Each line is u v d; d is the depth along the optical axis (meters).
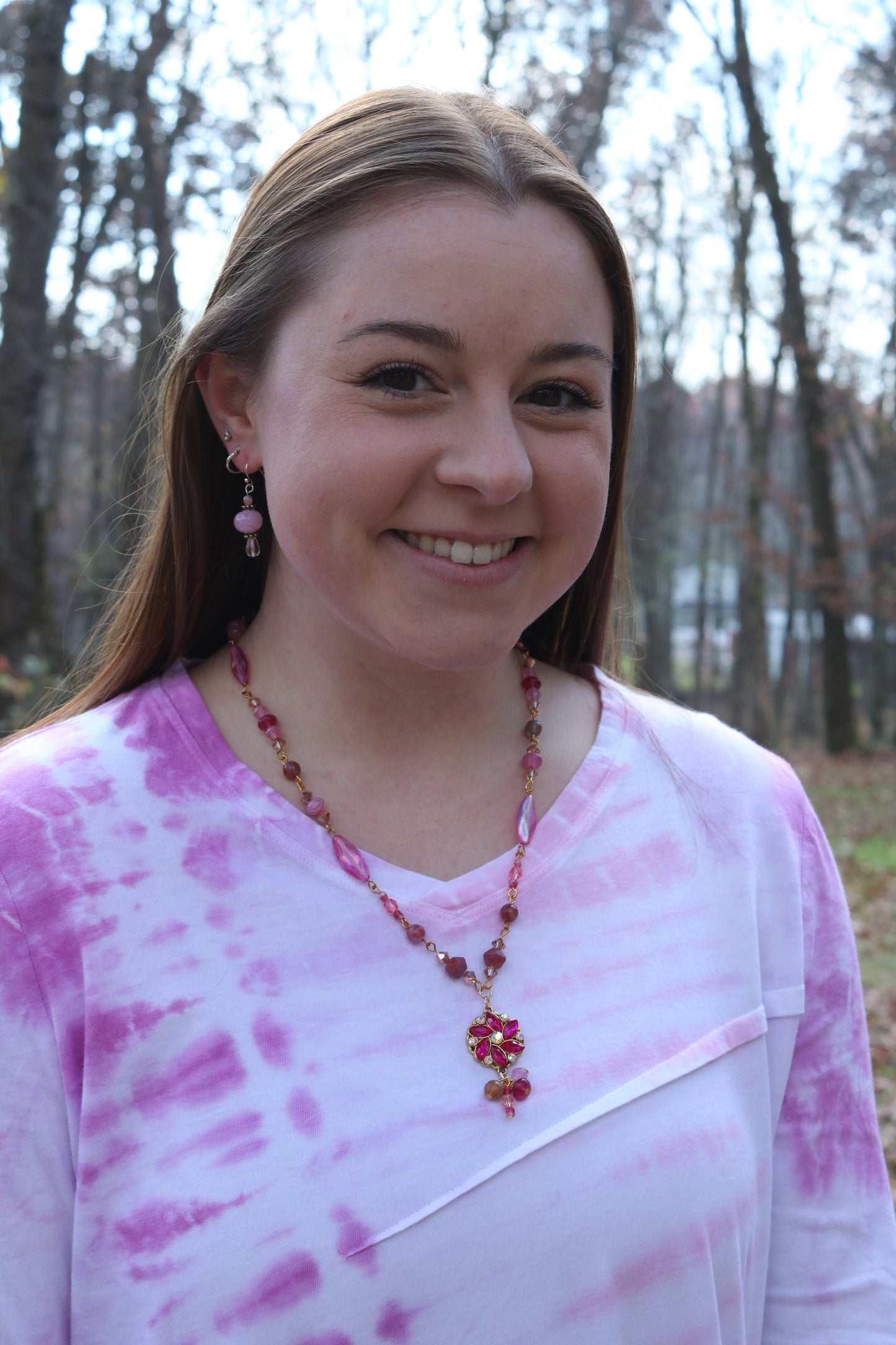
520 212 1.03
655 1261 1.04
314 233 1.05
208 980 1.04
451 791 1.19
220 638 1.34
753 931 1.24
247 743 1.19
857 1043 1.32
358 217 1.03
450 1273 0.98
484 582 1.06
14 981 1.03
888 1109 4.77
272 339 1.11
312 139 1.12
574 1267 1.01
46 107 9.77
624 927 1.17
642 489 25.19
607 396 1.13
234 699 1.23
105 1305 0.98
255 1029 1.03
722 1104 1.13
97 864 1.07
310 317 1.05
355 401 1.03
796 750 22.69
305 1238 0.96
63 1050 1.03
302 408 1.05
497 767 1.23
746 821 1.30
